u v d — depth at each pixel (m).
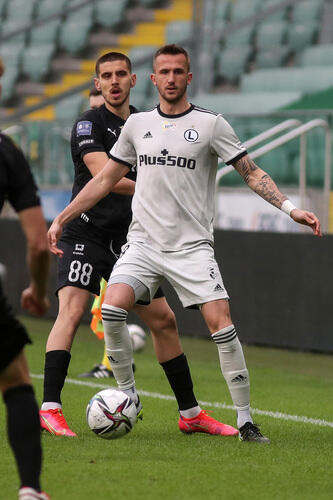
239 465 15.89
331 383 28.44
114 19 69.31
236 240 37.47
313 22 59.06
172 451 17.06
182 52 18.16
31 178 11.99
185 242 18.16
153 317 19.06
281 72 55.66
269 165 41.53
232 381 17.97
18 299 46.91
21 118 59.84
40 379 27.66
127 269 18.39
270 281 36.31
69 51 69.81
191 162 18.16
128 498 13.48
